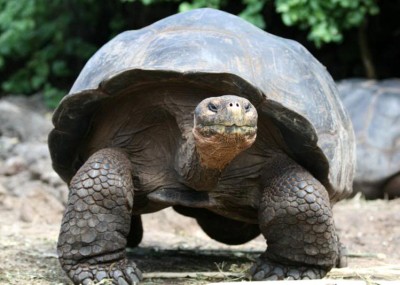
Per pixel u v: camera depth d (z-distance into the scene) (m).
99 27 13.91
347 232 6.90
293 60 3.99
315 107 3.84
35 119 11.64
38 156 9.30
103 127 3.91
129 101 3.77
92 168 3.62
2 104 11.97
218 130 3.17
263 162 3.85
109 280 3.54
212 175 3.53
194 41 3.74
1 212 7.48
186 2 11.30
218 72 3.45
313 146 3.66
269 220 3.67
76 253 3.56
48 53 13.63
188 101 3.63
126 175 3.68
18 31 13.32
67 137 3.98
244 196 3.90
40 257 4.78
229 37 3.85
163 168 3.80
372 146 8.98
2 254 4.83
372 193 8.92
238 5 12.04
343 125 4.28
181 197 3.74
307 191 3.63
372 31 12.64
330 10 10.23
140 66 3.53
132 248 5.35
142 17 13.06
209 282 3.85
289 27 12.52
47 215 7.09
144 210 4.09
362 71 12.69
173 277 3.95
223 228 4.93
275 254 3.74
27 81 13.87
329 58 12.94
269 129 3.77
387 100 9.45
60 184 8.21
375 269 4.28
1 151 10.37
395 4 12.47
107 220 3.58
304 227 3.64
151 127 3.81
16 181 8.56
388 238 6.51
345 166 4.17
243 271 4.09
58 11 13.86
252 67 3.70
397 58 12.88
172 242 6.07
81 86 3.83
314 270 3.73
